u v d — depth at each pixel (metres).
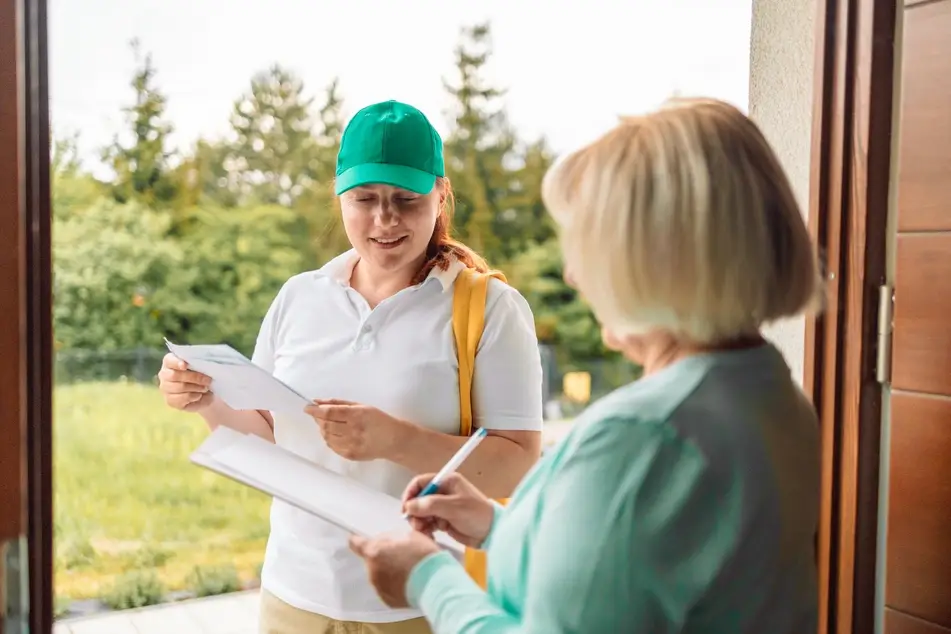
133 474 5.02
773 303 0.69
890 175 1.04
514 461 1.22
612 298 0.70
